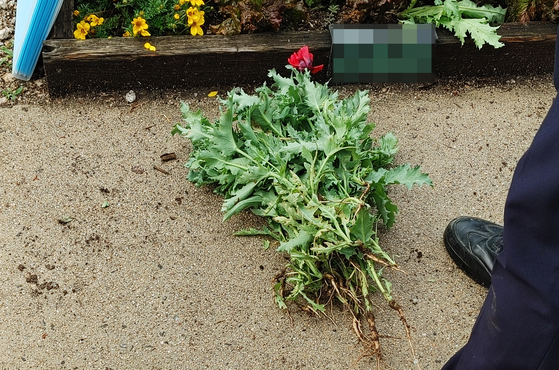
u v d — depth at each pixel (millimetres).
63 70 2400
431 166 2340
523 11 2652
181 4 2520
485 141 2447
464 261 2002
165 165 2289
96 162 2275
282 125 2172
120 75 2467
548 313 1196
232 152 2021
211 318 1883
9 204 2119
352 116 2027
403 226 2148
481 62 2662
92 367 1761
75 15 2516
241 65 2510
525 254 1223
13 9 2730
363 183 1916
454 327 1898
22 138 2324
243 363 1785
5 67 2551
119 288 1938
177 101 2520
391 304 1716
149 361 1779
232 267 2010
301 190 1850
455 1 2629
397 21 2701
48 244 2027
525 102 2625
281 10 2494
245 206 2035
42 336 1814
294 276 1936
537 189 1165
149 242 2059
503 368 1322
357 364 1797
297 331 1861
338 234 1769
